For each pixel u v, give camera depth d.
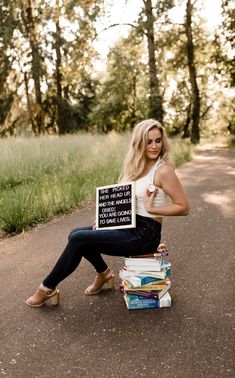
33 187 8.45
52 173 10.09
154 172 3.60
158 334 3.36
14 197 7.41
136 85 44.72
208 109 50.00
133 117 44.97
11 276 4.68
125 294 3.88
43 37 24.48
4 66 24.98
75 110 32.91
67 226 6.71
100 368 2.95
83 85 39.94
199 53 31.34
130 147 3.74
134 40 26.09
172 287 4.23
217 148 27.33
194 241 5.71
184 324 3.49
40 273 4.73
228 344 3.17
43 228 6.64
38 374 2.91
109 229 3.69
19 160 10.40
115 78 42.75
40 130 28.25
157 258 3.74
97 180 9.53
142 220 3.65
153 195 3.51
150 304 3.78
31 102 27.81
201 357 3.03
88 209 7.86
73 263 3.76
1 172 9.48
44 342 3.31
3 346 3.27
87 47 23.06
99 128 43.81
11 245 5.84
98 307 3.85
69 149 13.25
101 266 4.07
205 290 4.14
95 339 3.32
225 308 3.74
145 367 2.94
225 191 9.44
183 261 4.96
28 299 3.93
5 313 3.80
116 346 3.21
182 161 16.38
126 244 3.63
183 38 30.22
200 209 7.62
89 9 21.97
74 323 3.58
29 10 24.50
